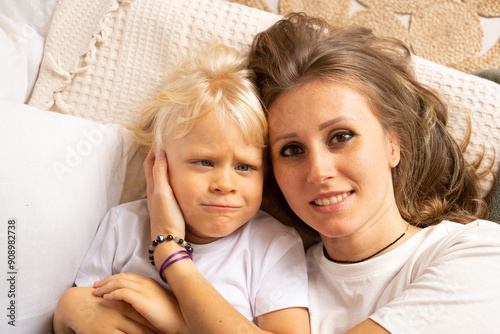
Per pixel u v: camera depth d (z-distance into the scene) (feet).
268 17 3.40
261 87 2.77
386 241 2.76
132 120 3.28
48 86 3.32
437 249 2.58
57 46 3.37
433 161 3.16
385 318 2.23
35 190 2.44
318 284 2.92
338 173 2.47
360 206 2.51
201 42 3.33
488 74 3.60
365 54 2.79
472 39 4.37
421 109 3.12
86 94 3.33
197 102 2.61
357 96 2.55
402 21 4.45
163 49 3.32
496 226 2.51
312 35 2.85
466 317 2.14
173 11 3.36
